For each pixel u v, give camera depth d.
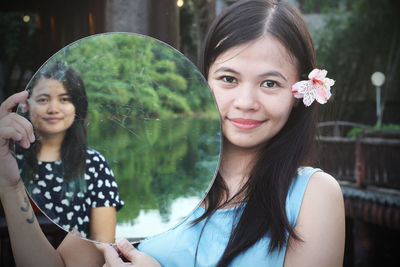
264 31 1.19
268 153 1.29
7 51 9.60
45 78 1.13
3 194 1.28
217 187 1.32
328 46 14.76
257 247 1.22
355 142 7.00
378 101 13.85
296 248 1.22
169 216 1.17
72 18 3.23
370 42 14.59
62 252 1.40
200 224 1.30
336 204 1.24
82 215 1.16
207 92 1.15
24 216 1.31
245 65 1.19
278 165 1.27
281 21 1.21
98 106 1.15
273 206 1.23
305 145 1.30
